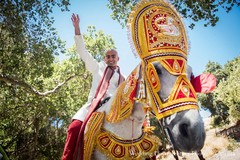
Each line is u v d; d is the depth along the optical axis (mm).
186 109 2059
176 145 2102
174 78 2193
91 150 2957
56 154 23953
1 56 12141
